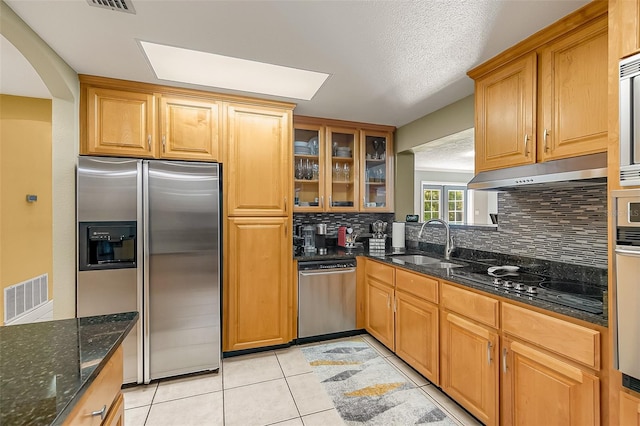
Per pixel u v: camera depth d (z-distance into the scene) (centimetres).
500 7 146
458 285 186
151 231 222
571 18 149
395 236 340
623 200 106
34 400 67
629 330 104
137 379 217
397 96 261
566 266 183
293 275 283
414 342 227
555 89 161
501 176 184
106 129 224
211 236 238
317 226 341
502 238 227
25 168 312
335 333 298
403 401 200
